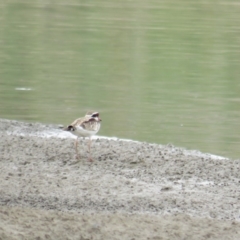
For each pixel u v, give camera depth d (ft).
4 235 26.99
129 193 35.32
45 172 38.37
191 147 48.34
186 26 101.14
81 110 58.34
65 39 92.12
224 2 121.08
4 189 34.76
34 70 74.59
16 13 111.24
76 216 29.94
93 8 115.96
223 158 44.39
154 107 60.80
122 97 64.23
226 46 89.61
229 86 70.59
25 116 55.52
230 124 55.36
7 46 86.99
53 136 47.37
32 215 29.53
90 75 73.41
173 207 33.35
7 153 41.57
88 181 37.04
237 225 30.40
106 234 28.19
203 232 29.22
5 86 66.85
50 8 116.16
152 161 41.24
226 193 36.06
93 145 44.19
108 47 87.97
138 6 117.39
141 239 27.99
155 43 90.38
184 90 68.28
